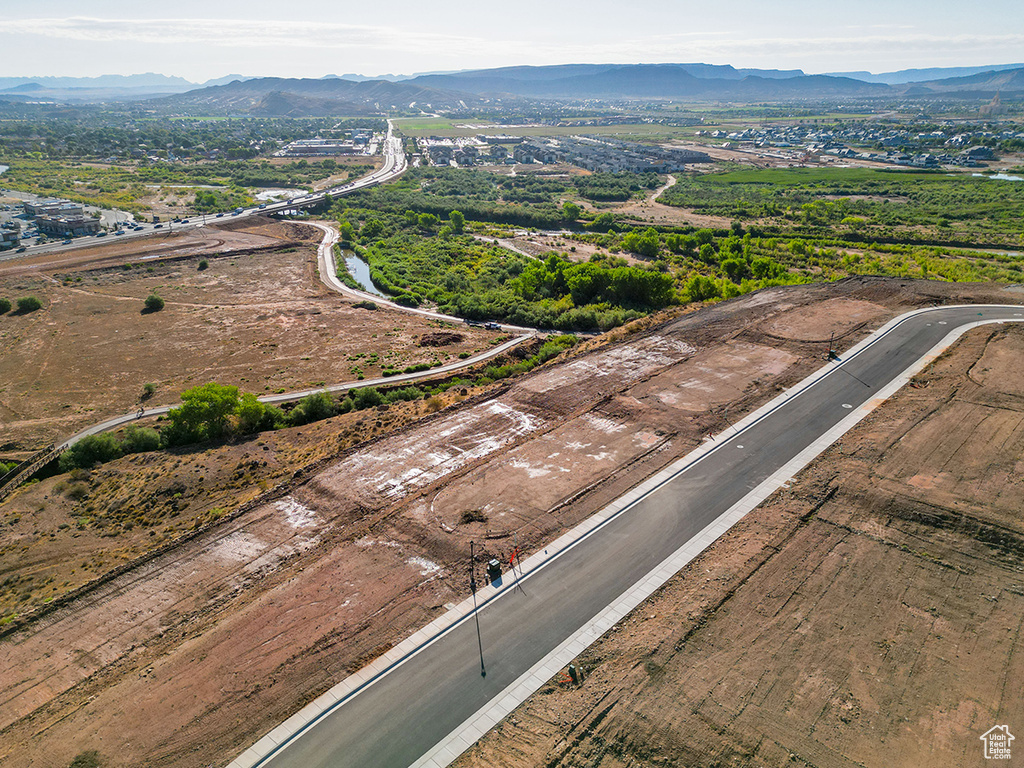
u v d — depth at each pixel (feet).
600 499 154.81
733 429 181.68
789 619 117.29
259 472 192.34
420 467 173.99
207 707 106.01
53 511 181.88
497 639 116.98
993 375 196.34
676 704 101.91
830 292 285.23
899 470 156.56
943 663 107.24
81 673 116.16
